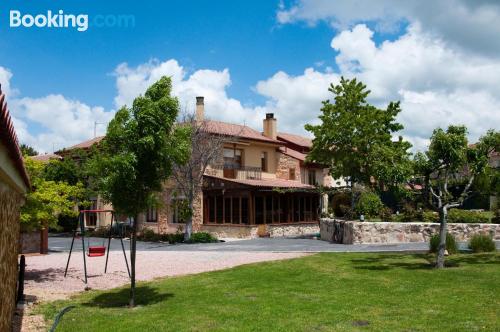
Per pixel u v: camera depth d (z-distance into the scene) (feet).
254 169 124.47
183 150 37.24
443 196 52.06
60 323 31.12
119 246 93.40
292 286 41.86
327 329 27.63
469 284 39.78
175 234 103.45
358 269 50.34
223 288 42.24
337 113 96.43
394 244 76.23
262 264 57.31
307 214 130.11
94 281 49.85
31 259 70.23
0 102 13.26
